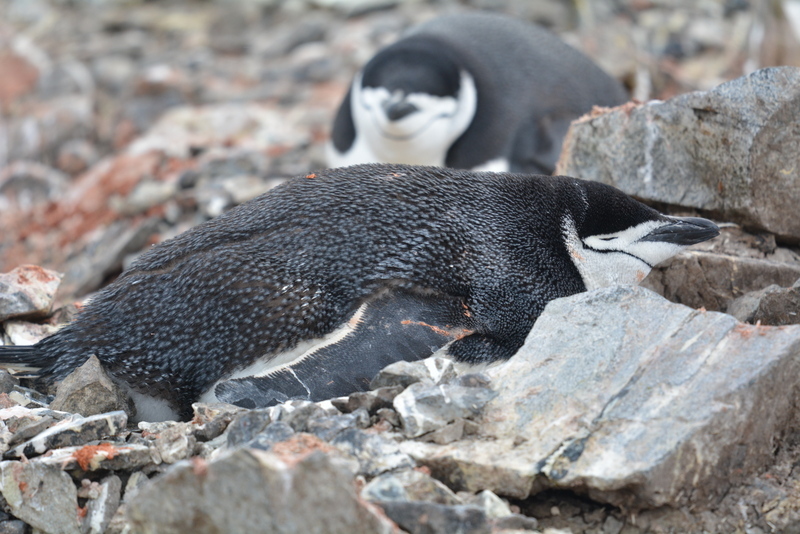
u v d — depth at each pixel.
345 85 36.97
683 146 15.96
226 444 10.70
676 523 10.14
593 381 10.80
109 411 12.01
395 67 23.47
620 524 10.23
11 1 48.34
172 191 27.33
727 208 15.65
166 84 36.91
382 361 11.81
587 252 13.55
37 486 10.47
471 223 12.81
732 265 14.95
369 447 10.13
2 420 11.49
